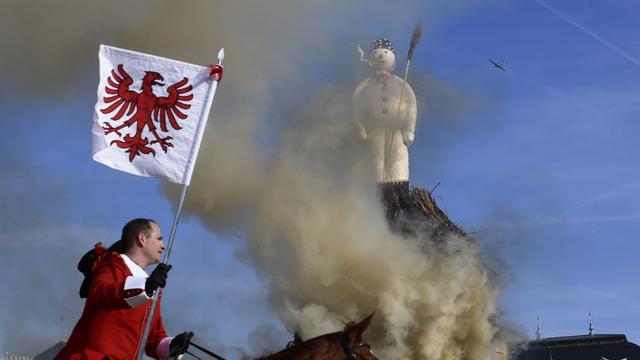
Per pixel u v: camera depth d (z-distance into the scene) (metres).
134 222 6.24
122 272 5.99
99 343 5.95
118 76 6.84
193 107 6.81
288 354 6.59
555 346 30.22
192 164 6.75
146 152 6.77
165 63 6.82
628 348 30.38
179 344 6.43
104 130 6.78
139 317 6.04
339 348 6.61
